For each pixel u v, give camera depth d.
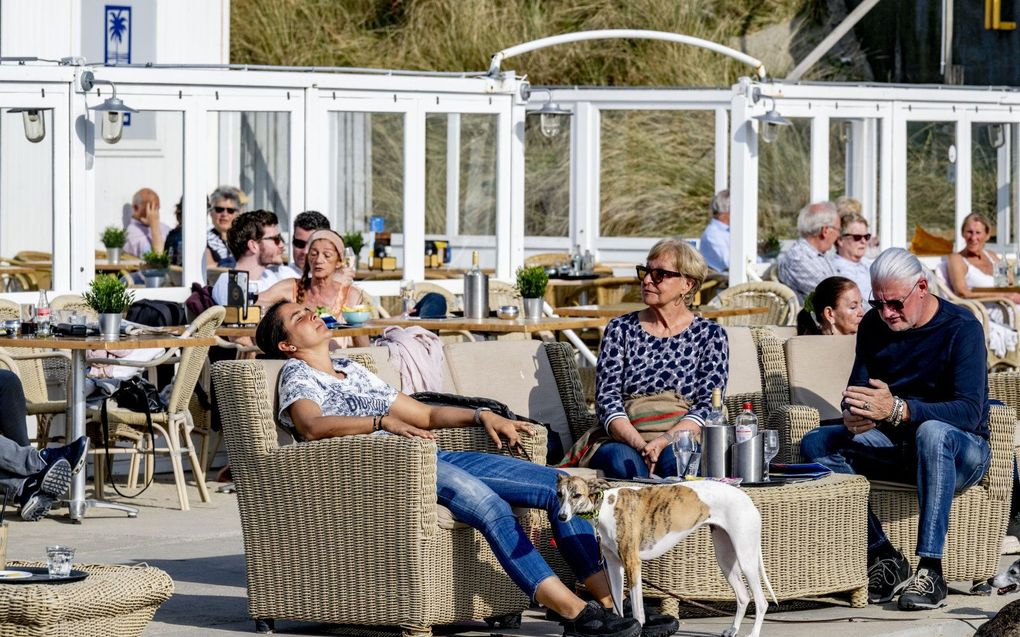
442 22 54.28
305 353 15.29
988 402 16.59
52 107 25.98
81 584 12.26
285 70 28.84
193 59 36.62
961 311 16.45
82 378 20.67
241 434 14.62
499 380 18.05
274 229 25.44
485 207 31.83
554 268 36.25
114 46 35.31
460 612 14.19
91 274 26.39
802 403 18.69
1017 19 52.94
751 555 14.01
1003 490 16.58
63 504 21.81
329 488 14.25
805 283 30.61
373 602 14.12
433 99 30.73
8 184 29.78
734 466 15.26
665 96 38.47
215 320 21.48
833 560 15.42
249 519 14.66
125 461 25.02
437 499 14.07
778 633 14.59
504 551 13.82
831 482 15.45
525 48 31.84
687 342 17.05
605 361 17.09
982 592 16.59
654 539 13.70
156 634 14.46
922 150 37.44
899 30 55.09
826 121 35.44
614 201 39.56
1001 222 39.28
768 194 34.81
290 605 14.49
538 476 14.45
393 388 15.63
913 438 16.17
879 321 16.81
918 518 16.27
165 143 33.03
